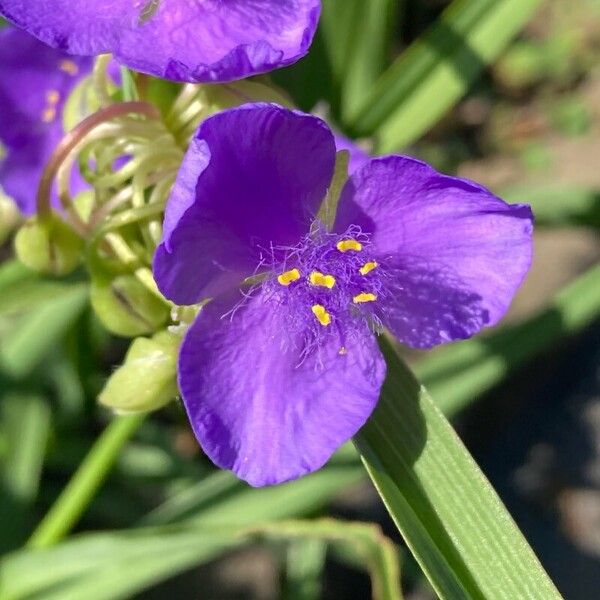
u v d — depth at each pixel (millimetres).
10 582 116
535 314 134
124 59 76
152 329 87
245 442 73
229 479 127
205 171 67
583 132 232
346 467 126
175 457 168
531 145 231
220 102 83
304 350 78
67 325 144
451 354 133
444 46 125
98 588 114
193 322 74
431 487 81
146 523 129
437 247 77
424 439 82
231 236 74
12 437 144
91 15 78
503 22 124
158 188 84
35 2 76
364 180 75
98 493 165
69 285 113
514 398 194
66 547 115
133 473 165
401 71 126
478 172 228
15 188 107
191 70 71
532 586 79
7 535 140
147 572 113
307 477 126
